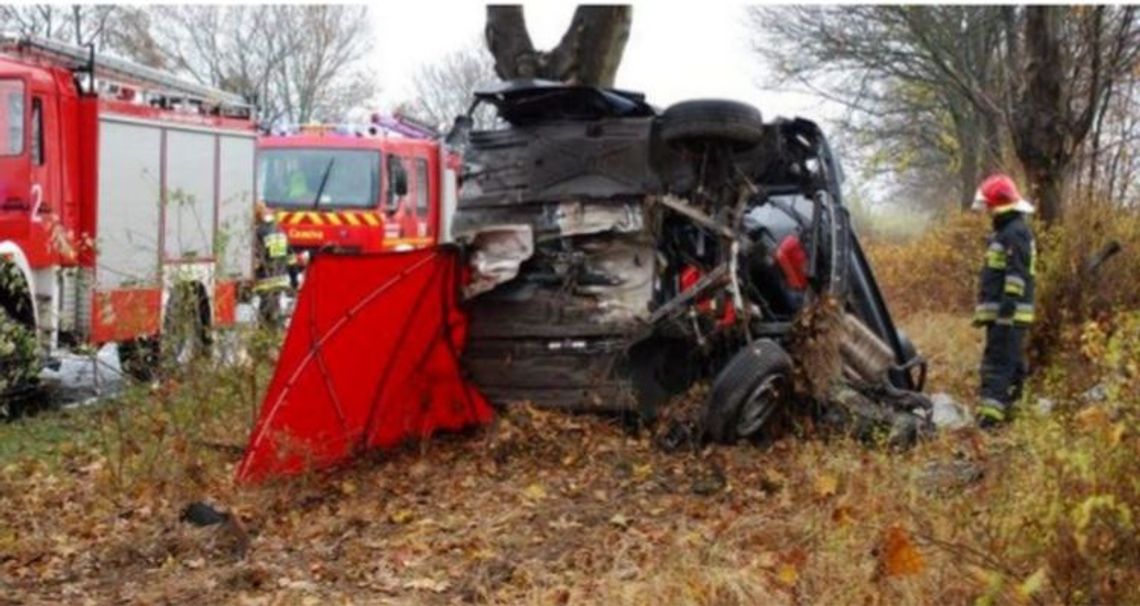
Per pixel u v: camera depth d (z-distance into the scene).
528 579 5.54
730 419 7.64
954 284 17.45
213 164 13.28
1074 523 4.05
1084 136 11.11
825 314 8.16
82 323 10.78
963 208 22.11
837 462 6.87
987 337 9.04
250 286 12.56
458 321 8.06
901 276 17.98
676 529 6.16
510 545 6.08
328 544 6.22
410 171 18.83
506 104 8.60
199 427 7.97
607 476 7.32
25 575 5.86
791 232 8.66
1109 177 11.59
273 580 5.68
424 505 6.86
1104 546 4.11
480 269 7.81
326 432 7.43
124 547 6.14
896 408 8.66
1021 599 4.12
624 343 7.92
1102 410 4.35
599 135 8.30
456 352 8.13
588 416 8.07
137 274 11.08
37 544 6.28
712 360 8.23
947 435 8.15
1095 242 10.56
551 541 6.14
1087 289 10.35
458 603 5.35
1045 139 11.04
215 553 6.11
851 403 8.17
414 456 7.77
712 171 8.15
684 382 8.21
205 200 13.07
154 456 7.38
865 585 4.84
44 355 10.21
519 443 7.76
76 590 5.64
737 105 7.95
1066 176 11.19
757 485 7.02
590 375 8.01
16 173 10.33
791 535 5.76
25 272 10.33
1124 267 10.52
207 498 6.94
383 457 7.76
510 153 8.54
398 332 7.62
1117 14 11.44
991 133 19.78
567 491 7.06
